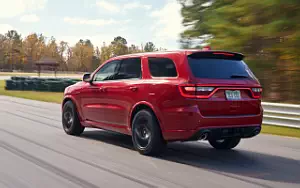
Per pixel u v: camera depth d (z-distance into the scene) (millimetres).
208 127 5922
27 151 7000
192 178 5301
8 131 9398
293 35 16688
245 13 18172
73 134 8914
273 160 6637
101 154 6809
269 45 17984
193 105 5895
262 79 18781
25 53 132250
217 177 5379
